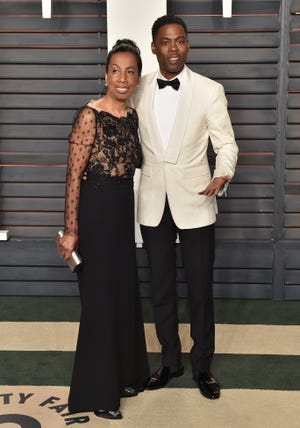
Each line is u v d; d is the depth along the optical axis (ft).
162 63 8.97
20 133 13.32
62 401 9.43
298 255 13.46
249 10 12.66
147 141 9.29
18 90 13.10
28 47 12.95
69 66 13.03
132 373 9.49
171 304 9.87
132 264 9.21
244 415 9.02
